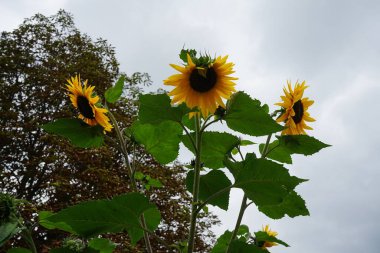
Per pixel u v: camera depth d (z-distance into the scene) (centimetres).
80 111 120
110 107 742
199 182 114
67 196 631
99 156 659
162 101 107
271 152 126
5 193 113
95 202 92
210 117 109
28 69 814
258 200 101
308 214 114
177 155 127
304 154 116
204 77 107
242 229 134
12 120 725
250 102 104
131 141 124
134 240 108
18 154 713
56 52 880
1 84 775
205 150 117
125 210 94
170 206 630
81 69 791
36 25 890
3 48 852
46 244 554
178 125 123
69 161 670
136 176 136
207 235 637
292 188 98
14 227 105
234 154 129
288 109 120
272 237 130
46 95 757
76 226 94
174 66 106
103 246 119
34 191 662
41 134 718
